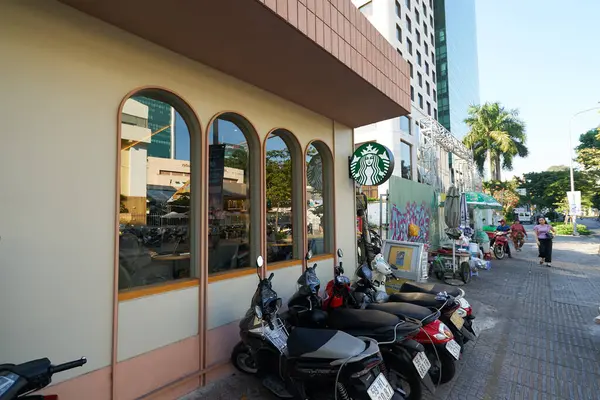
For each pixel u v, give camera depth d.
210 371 3.79
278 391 3.28
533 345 4.84
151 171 3.72
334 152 6.57
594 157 26.59
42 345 2.64
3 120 2.56
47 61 2.80
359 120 6.63
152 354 3.34
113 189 3.15
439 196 12.31
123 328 3.13
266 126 5.07
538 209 57.72
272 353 3.49
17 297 2.55
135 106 3.58
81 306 2.87
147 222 3.69
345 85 4.93
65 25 2.92
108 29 3.22
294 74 4.52
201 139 4.05
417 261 6.45
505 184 36.06
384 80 5.31
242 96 4.68
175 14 3.13
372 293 4.56
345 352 2.66
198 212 3.97
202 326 3.80
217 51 3.85
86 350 2.88
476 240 13.28
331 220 6.43
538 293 7.98
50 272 2.72
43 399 1.90
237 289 4.31
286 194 5.68
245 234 4.86
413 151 28.41
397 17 27.59
